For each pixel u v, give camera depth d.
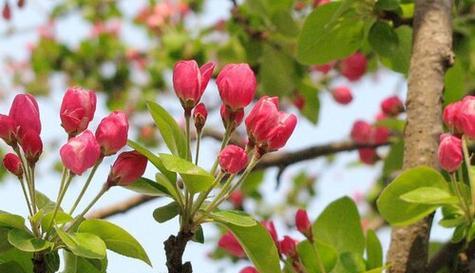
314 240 0.78
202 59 1.23
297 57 0.89
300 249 0.78
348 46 0.88
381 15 0.86
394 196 0.73
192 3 1.47
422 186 0.73
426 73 0.79
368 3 0.86
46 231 0.67
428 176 0.73
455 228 0.75
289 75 1.08
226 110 0.69
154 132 1.66
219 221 0.68
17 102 0.69
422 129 0.77
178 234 0.69
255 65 1.11
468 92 1.00
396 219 0.74
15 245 0.66
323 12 0.88
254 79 0.69
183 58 1.24
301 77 1.09
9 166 0.68
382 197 0.73
